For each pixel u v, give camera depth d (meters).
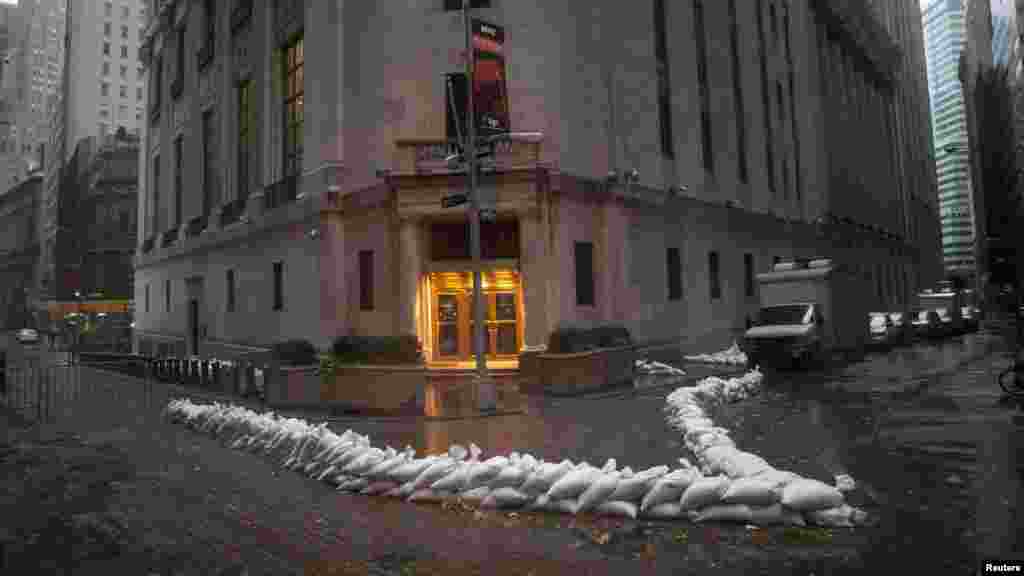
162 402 16.53
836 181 43.47
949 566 4.62
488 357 20.03
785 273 20.70
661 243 23.69
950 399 12.63
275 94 26.31
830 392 14.37
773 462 7.98
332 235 21.55
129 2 96.38
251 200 26.77
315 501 7.09
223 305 29.41
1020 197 68.50
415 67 20.34
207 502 7.11
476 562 5.14
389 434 10.73
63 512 6.79
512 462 6.96
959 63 134.88
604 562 5.04
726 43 30.28
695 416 10.30
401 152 19.34
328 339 21.16
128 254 73.06
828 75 43.88
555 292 19.00
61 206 89.31
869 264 49.25
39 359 38.91
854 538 5.31
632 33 23.33
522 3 19.89
